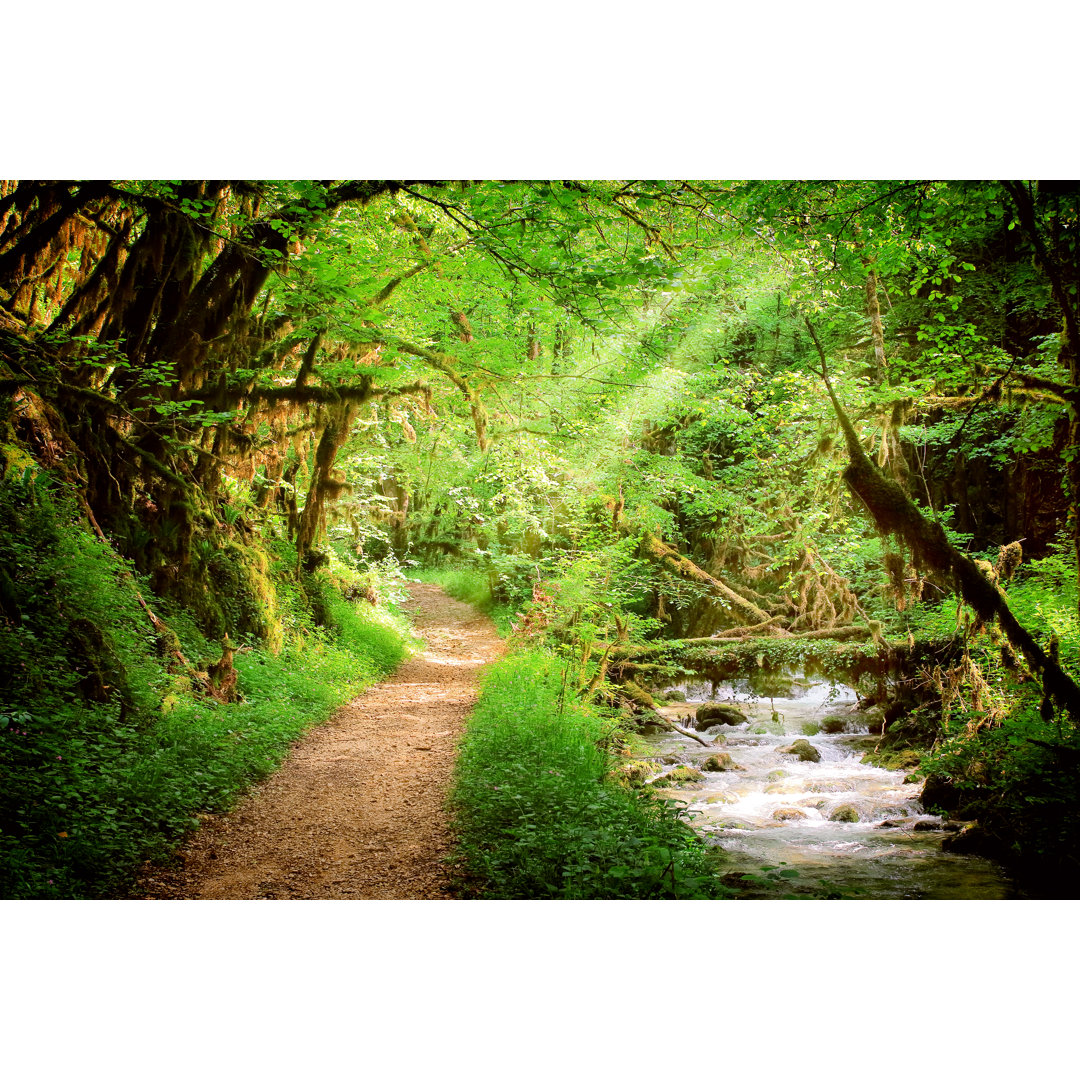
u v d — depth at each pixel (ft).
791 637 55.01
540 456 60.18
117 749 24.36
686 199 33.01
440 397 56.29
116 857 19.62
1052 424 39.47
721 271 37.09
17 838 18.01
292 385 47.19
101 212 37.81
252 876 20.56
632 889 19.94
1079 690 31.14
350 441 67.31
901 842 30.01
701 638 58.80
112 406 34.06
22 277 36.11
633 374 53.98
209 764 26.61
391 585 77.25
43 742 21.89
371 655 57.98
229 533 45.37
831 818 33.22
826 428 45.37
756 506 66.85
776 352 69.67
